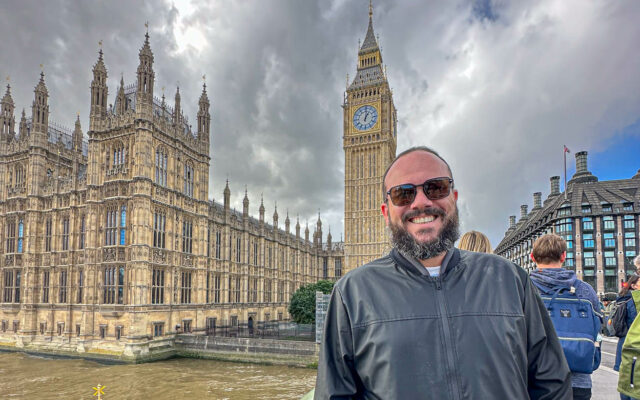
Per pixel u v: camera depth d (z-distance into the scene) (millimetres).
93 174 55656
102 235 54125
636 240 85625
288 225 99875
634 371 6488
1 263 64250
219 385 40562
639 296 7555
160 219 55500
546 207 109500
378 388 3137
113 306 50906
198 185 64875
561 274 6461
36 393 36344
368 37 121000
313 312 68750
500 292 3320
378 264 3748
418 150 3752
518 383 3055
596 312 6180
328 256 120062
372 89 114000
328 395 3367
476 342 3055
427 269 3535
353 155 113375
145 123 53531
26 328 58344
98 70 58156
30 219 61688
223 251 70125
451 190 3621
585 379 6055
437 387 2955
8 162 67000
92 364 48562
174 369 47438
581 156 103688
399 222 3561
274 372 47219
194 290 61844
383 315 3271
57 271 59125
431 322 3164
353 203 111000
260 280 82250
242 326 73438
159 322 53281
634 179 93312
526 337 3305
